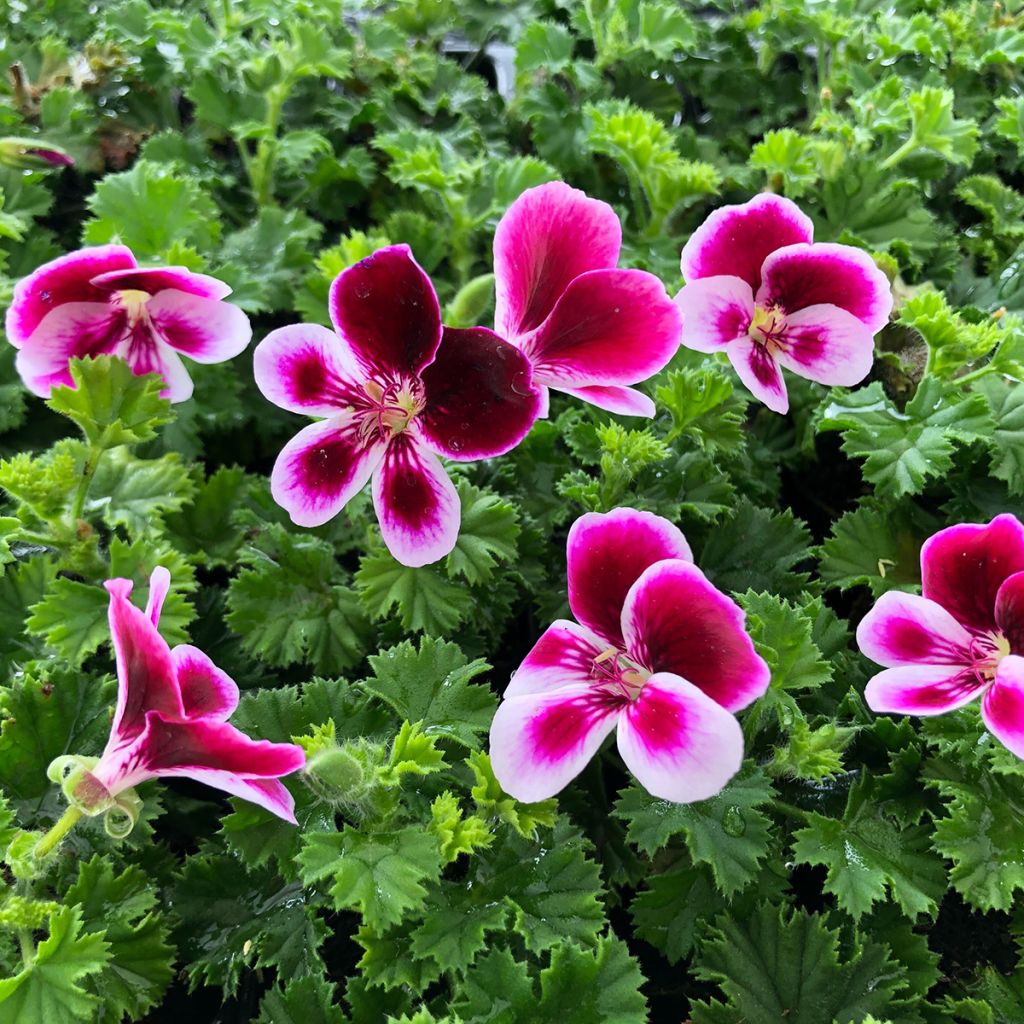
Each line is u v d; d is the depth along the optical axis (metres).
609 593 0.17
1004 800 0.21
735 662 0.16
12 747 0.21
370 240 0.28
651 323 0.18
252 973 0.22
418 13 0.40
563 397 0.28
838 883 0.20
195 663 0.18
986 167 0.37
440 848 0.19
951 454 0.25
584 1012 0.18
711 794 0.15
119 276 0.20
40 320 0.21
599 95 0.37
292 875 0.19
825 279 0.20
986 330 0.25
